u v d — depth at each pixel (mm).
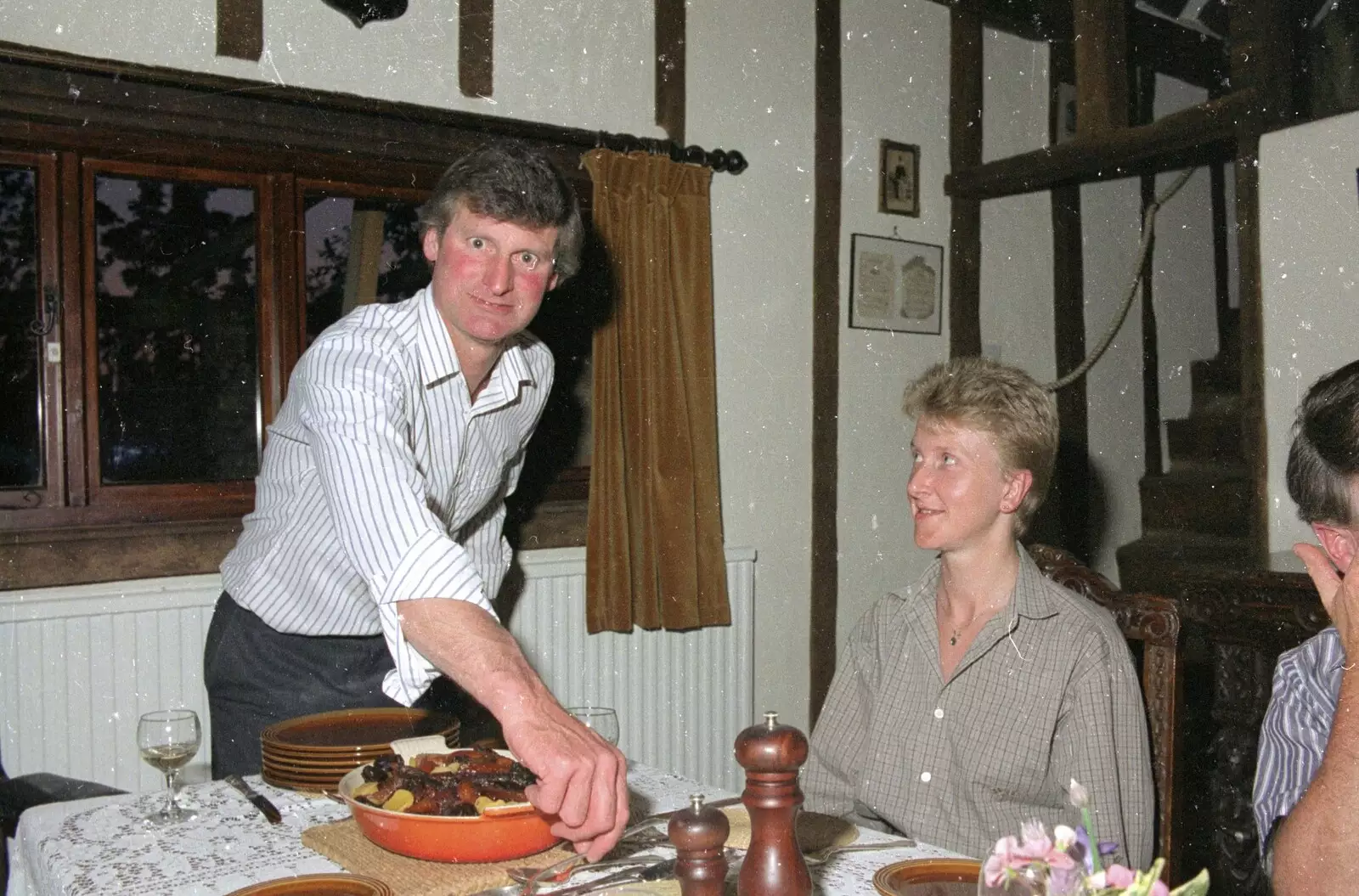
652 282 3262
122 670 2510
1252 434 3572
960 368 1541
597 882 1042
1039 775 1426
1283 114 3475
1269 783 1221
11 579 2467
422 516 1335
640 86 3398
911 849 1185
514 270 1733
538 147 3172
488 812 1083
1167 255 5012
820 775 1629
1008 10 4324
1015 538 1530
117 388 2666
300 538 1828
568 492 3301
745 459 3650
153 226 2695
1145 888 656
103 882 1111
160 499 2684
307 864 1154
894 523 4039
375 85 2918
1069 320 4602
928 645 1526
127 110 2574
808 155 3785
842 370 3883
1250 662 2832
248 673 1923
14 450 2553
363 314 1766
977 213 4270
